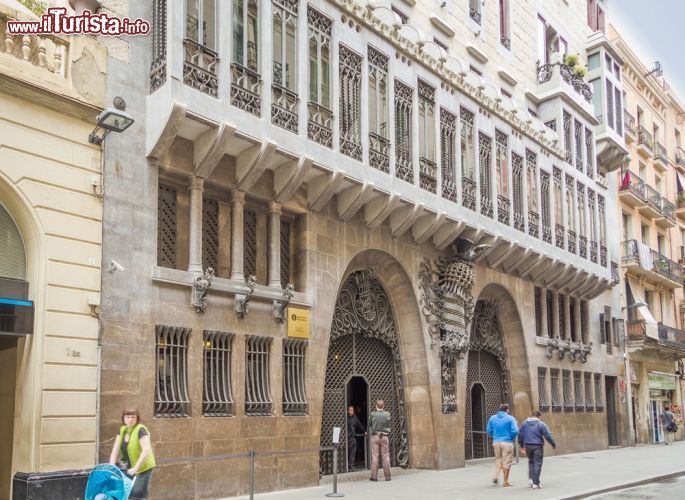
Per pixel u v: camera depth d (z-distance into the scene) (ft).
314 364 48.26
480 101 65.72
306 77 47.34
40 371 33.73
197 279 40.88
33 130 34.96
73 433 34.50
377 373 58.44
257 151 43.45
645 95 124.26
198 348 40.83
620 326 98.07
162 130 39.04
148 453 28.50
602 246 88.74
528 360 74.38
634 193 104.78
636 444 98.78
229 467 41.45
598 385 90.22
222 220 45.39
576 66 90.27
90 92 37.55
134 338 37.76
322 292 49.73
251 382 44.32
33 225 34.55
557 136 79.61
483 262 68.39
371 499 41.06
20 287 34.17
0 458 34.81
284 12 46.75
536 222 73.56
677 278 118.83
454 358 62.28
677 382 117.60
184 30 40.29
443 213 58.18
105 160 37.83
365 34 53.26
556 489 46.60
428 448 58.70
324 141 48.55
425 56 59.06
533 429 47.50
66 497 33.40
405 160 55.88
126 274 37.91
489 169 66.59
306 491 44.29
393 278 58.95
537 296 79.25
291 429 45.80
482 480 51.55
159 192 41.88
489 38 78.48
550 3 93.40
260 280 47.37
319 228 50.26
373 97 53.67
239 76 43.21
